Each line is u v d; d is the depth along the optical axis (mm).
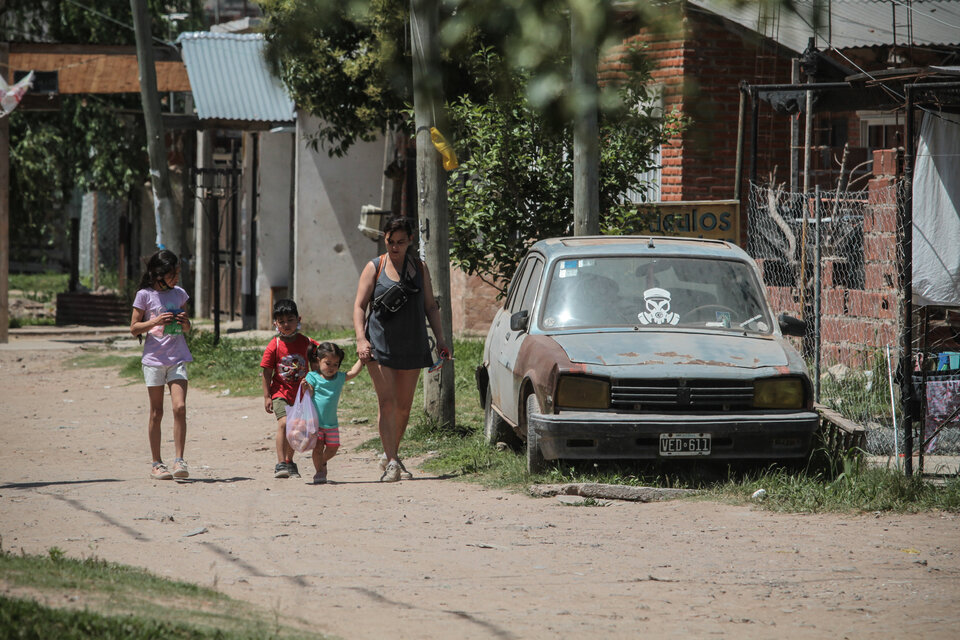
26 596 12445
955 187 36594
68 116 78875
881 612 13781
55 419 38875
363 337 24797
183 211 77875
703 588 15062
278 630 11898
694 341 24031
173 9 86812
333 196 62969
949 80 31781
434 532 18969
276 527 19391
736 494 22156
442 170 31547
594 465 24469
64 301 78688
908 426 22484
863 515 20469
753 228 39219
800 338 37000
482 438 30609
